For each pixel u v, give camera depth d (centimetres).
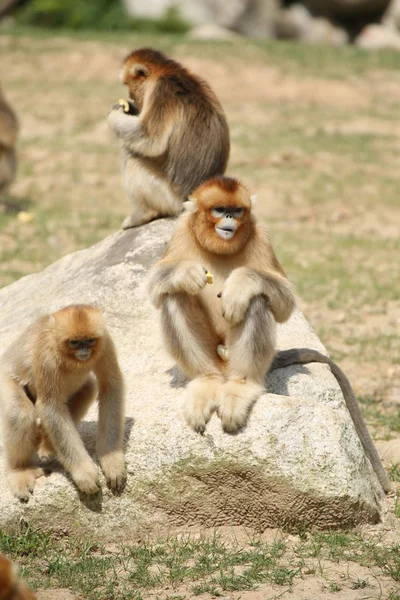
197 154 1527
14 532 1038
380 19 6247
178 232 1094
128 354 1239
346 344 1850
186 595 923
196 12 6106
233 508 1044
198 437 1034
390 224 2806
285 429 1028
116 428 1036
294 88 4325
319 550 1005
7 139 2692
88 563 983
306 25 6191
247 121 3809
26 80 4312
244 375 1056
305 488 1018
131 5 6191
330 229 2745
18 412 1026
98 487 1030
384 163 3369
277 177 3139
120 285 1359
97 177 3141
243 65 4566
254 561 984
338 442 1030
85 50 4738
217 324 1091
